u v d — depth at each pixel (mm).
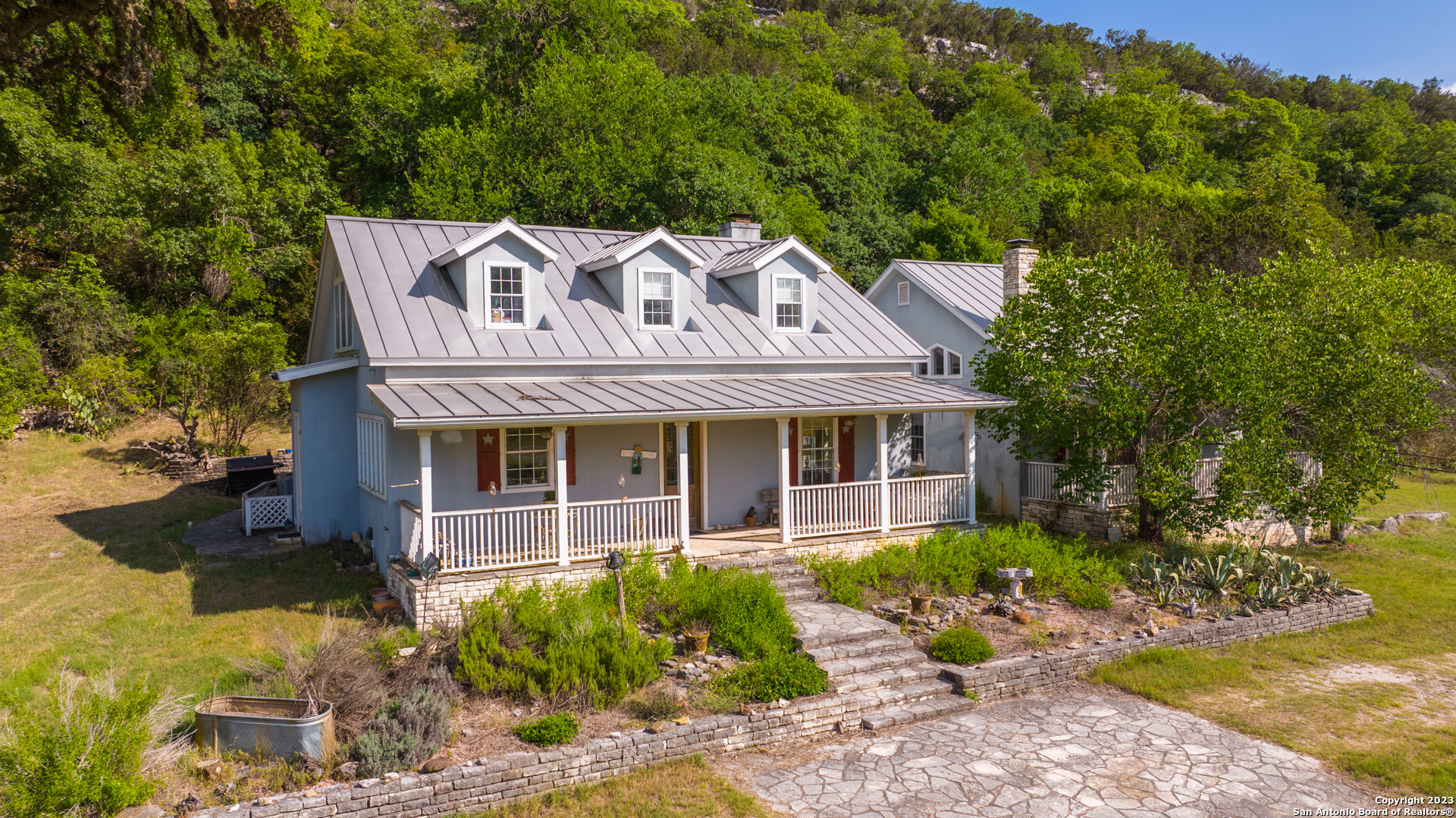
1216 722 10875
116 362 25859
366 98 39219
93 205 27422
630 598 13148
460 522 13766
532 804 8562
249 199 31562
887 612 13898
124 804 7703
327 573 15477
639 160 34094
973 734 10445
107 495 21031
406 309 15703
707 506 17781
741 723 9898
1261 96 118000
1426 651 13836
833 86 72438
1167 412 18172
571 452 16328
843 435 19578
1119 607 14930
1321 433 17984
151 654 12016
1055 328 18609
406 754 8812
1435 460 31969
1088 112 75625
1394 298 18750
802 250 19469
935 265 25953
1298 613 14875
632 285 17688
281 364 25828
